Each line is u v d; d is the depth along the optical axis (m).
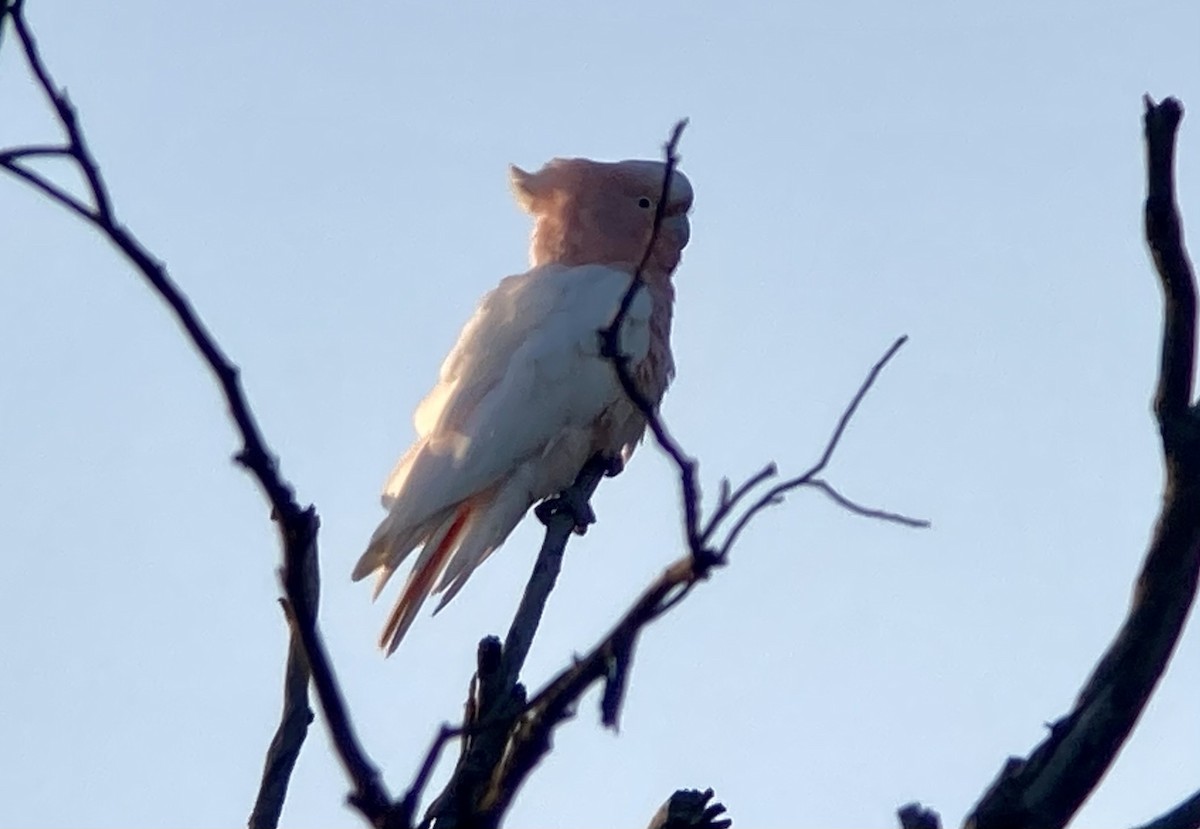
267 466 5.88
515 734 6.80
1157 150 7.35
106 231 5.70
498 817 6.64
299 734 8.14
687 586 5.84
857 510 6.01
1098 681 7.25
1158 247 7.35
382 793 6.03
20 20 5.56
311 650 6.03
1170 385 7.36
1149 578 7.29
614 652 6.02
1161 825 7.30
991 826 6.92
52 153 5.65
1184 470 7.27
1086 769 7.09
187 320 5.79
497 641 8.04
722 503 5.73
